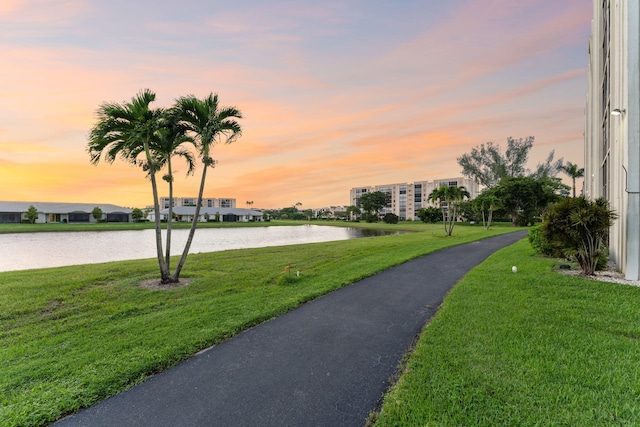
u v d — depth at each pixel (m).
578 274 8.13
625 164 7.78
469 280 7.57
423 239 21.09
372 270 9.23
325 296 6.67
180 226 60.00
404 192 112.62
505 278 7.62
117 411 2.82
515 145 60.97
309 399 2.96
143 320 5.15
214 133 8.42
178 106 8.05
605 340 3.99
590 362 3.42
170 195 8.34
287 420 2.65
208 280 8.28
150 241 28.62
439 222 70.00
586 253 7.96
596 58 14.12
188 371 3.54
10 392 3.08
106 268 9.95
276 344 4.25
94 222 68.69
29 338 4.45
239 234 41.19
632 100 7.47
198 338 4.35
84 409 2.86
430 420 2.56
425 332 4.38
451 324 4.65
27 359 3.79
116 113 7.45
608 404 2.71
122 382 3.27
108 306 5.98
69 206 70.38
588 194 19.72
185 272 9.34
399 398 2.87
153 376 3.43
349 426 2.57
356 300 6.34
